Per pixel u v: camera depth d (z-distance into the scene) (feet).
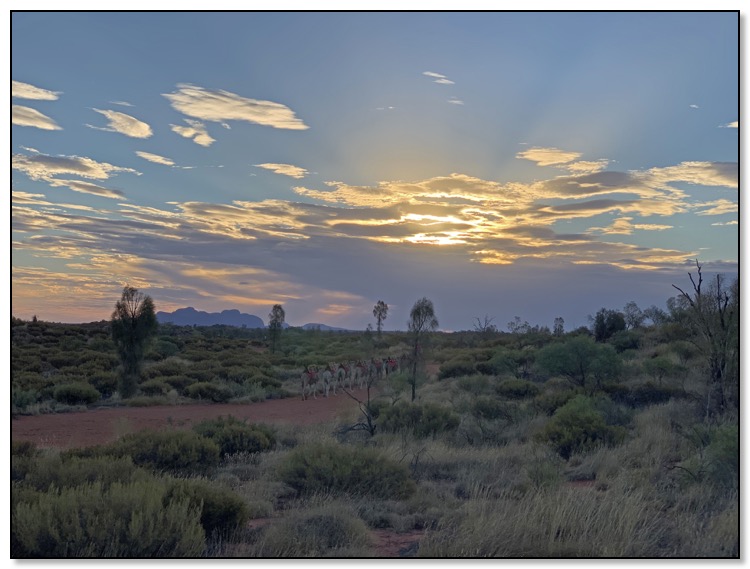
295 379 136.67
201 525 26.09
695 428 41.91
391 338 176.96
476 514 27.86
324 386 107.86
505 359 107.45
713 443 33.55
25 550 23.65
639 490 30.81
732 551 23.63
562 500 27.84
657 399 70.54
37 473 32.96
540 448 48.37
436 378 120.06
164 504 27.35
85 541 23.97
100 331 206.18
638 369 89.97
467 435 59.21
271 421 74.90
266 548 25.32
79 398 91.71
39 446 55.67
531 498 29.48
